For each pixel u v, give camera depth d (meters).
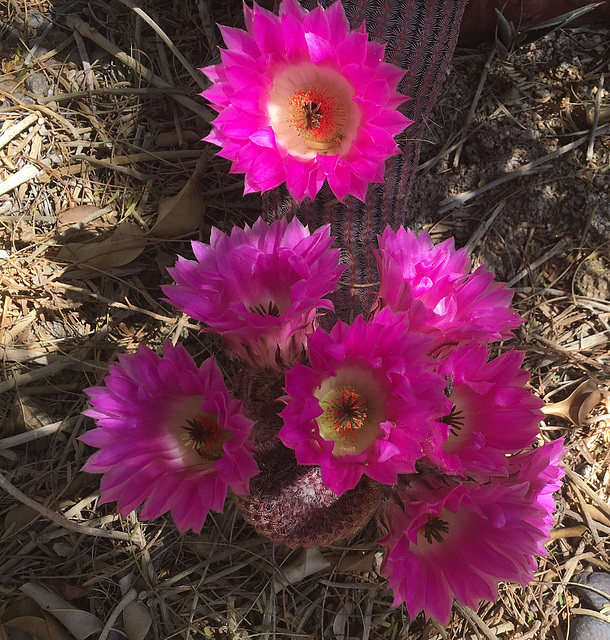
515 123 0.39
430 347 0.19
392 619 0.33
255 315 0.19
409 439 0.18
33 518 0.32
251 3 0.39
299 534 0.24
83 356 0.36
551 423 0.37
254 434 0.23
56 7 0.40
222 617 0.32
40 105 0.38
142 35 0.40
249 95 0.22
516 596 0.34
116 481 0.20
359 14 0.26
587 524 0.35
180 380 0.20
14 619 0.30
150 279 0.38
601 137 0.39
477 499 0.19
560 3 0.38
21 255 0.36
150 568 0.32
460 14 0.28
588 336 0.39
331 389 0.20
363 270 0.31
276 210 0.30
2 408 0.34
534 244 0.39
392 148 0.22
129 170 0.38
